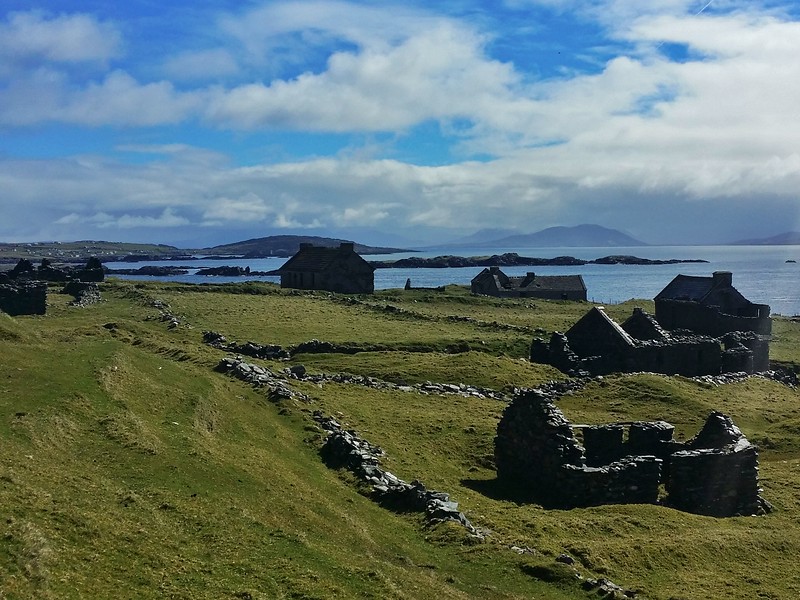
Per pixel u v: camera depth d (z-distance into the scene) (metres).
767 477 39.44
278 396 41.00
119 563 18.89
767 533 29.47
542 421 33.97
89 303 85.06
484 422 43.38
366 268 139.88
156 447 27.64
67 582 17.14
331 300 106.06
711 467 33.84
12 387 30.83
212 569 19.81
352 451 33.28
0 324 44.66
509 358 63.75
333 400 44.41
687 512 32.69
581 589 22.64
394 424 41.72
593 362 63.47
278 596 19.09
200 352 52.12
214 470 27.02
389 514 28.14
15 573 16.64
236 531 22.47
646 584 24.05
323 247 146.88
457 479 34.75
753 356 72.38
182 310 85.94
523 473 35.09
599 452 37.34
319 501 27.22
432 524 26.81
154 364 41.12
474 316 102.81
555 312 115.12
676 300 90.25
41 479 22.48
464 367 58.38
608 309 116.56
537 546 25.84
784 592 24.17
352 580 20.83
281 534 23.00
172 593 18.09
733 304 99.19
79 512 20.70
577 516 29.83
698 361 66.38
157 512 22.59
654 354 64.69
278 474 28.91
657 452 38.44
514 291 162.12
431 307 112.94
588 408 52.28
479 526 27.62
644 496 33.16
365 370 57.31
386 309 97.00
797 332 101.19
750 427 49.94
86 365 36.00
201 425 32.47
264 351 60.38
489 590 22.36
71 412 29.25
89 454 26.25
